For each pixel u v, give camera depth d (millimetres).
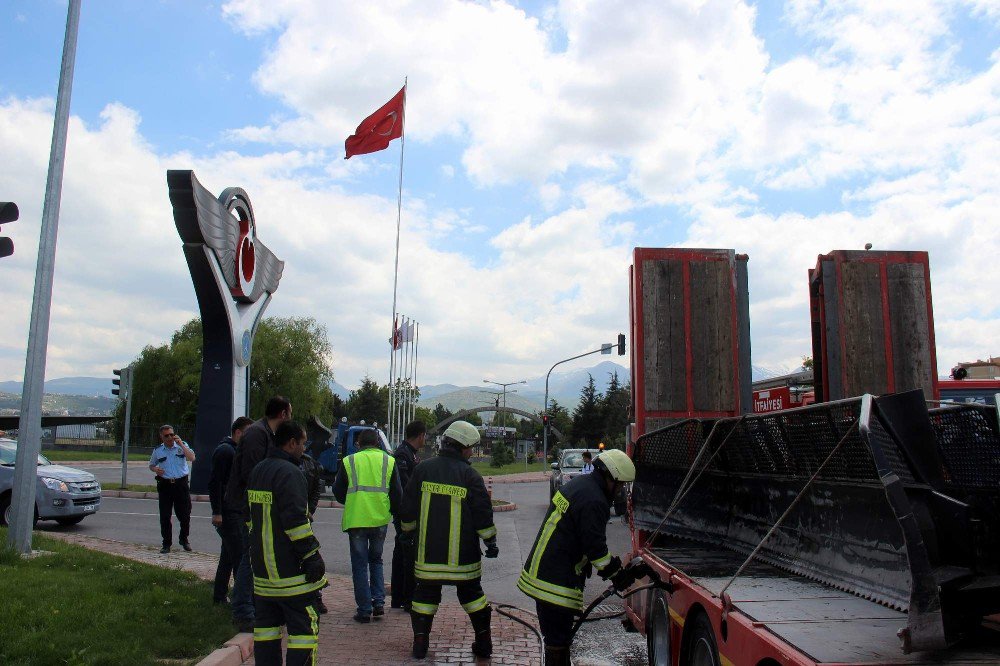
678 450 7223
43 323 9953
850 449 4461
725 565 5941
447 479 6293
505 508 21422
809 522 5348
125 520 15484
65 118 10477
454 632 7320
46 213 10211
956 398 11891
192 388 53781
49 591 7156
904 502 3461
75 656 5391
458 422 6555
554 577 5281
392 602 8180
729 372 8281
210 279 19625
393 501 7547
